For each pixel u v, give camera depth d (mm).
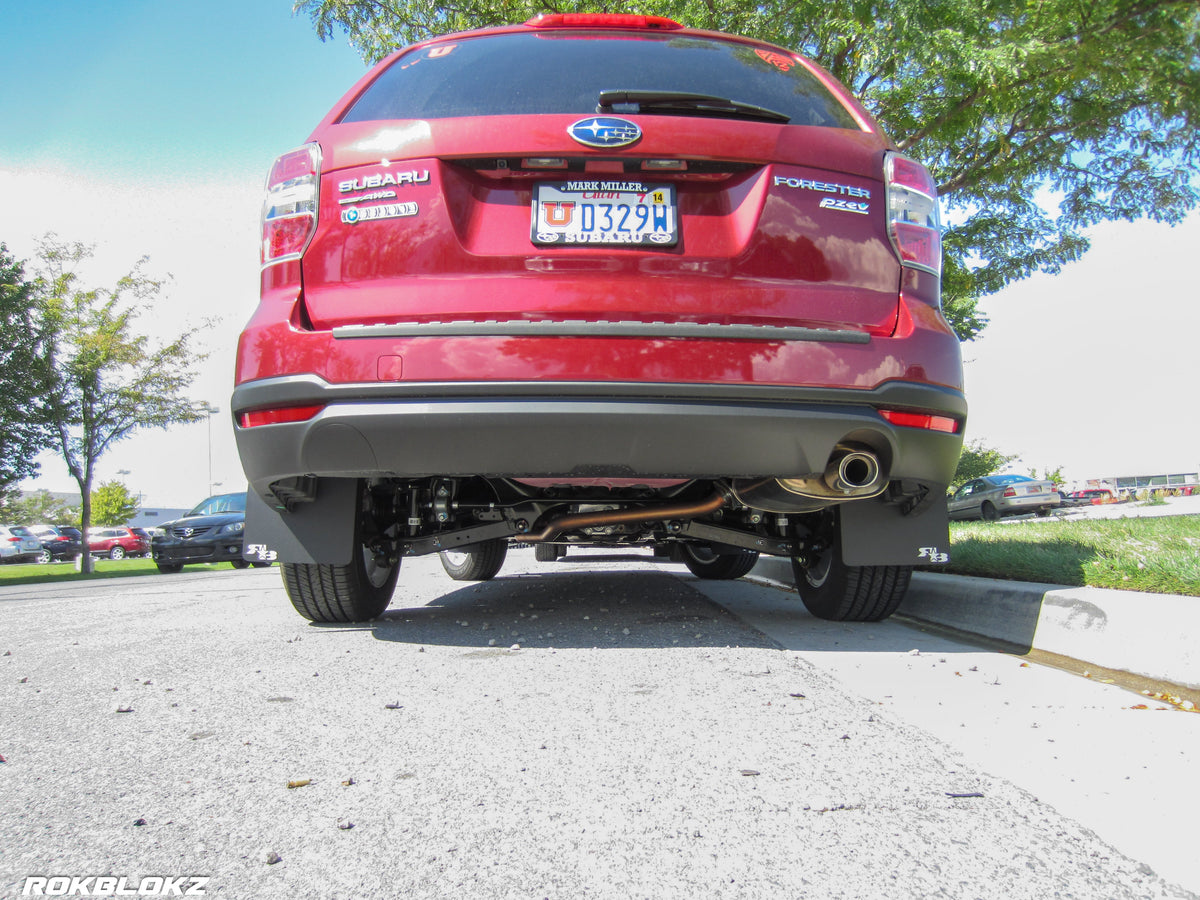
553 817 1412
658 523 3428
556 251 2492
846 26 8617
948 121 9688
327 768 1668
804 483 2596
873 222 2645
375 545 3273
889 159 2717
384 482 3184
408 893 1161
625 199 2545
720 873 1208
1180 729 1877
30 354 18438
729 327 2418
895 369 2506
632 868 1226
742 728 1893
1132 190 10578
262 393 2555
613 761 1685
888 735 1837
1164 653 2273
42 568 25562
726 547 4891
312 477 2809
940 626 3291
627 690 2240
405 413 2396
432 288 2482
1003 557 3703
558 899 1140
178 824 1402
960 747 1758
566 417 2352
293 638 3191
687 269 2498
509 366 2377
